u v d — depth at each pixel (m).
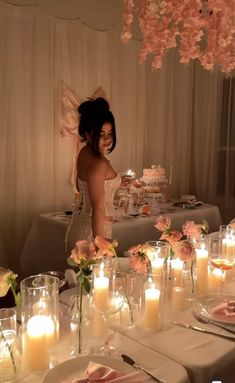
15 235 3.84
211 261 1.79
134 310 1.45
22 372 1.14
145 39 1.94
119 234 3.18
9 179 3.76
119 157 4.61
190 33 1.78
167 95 4.99
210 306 1.55
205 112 5.25
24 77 3.74
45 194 4.01
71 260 1.27
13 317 1.18
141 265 1.44
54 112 3.98
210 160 5.30
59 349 1.27
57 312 1.27
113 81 4.41
